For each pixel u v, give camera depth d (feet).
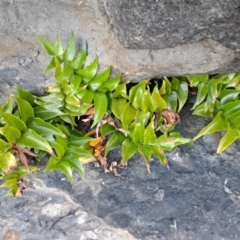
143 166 2.43
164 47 2.08
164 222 2.31
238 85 2.37
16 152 2.25
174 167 2.43
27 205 2.41
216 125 2.31
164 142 2.33
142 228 2.31
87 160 2.42
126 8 1.95
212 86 2.34
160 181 2.39
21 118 2.27
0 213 2.40
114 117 2.38
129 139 2.37
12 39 2.19
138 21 1.97
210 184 2.38
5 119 2.20
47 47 2.15
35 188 2.43
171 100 2.39
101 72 2.23
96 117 2.26
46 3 2.13
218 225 2.30
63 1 2.12
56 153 2.35
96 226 2.36
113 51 2.18
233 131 2.30
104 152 2.42
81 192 2.39
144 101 2.31
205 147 2.47
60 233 2.36
